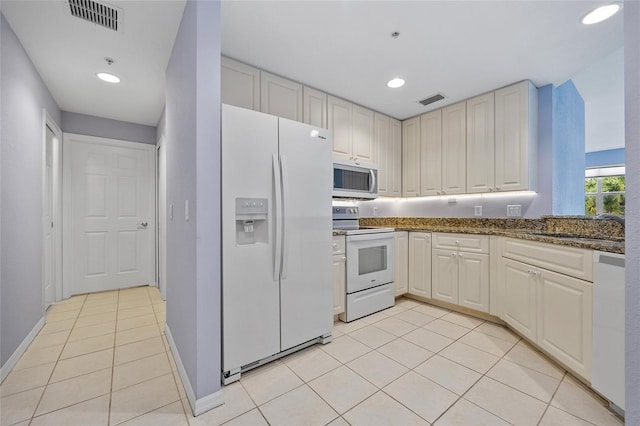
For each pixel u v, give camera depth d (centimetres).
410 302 318
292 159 195
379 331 239
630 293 57
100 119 351
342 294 254
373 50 219
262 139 180
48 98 275
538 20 186
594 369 148
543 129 272
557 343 175
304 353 202
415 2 171
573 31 197
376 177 318
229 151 165
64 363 189
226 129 165
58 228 317
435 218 351
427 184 341
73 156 337
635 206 56
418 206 371
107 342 221
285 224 187
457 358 194
